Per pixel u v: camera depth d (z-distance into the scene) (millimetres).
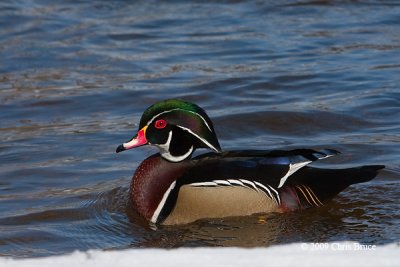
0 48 20250
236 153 12320
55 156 14547
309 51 19891
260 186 11953
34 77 18641
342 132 15516
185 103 12438
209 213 11961
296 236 11430
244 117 15992
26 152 14727
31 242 11469
